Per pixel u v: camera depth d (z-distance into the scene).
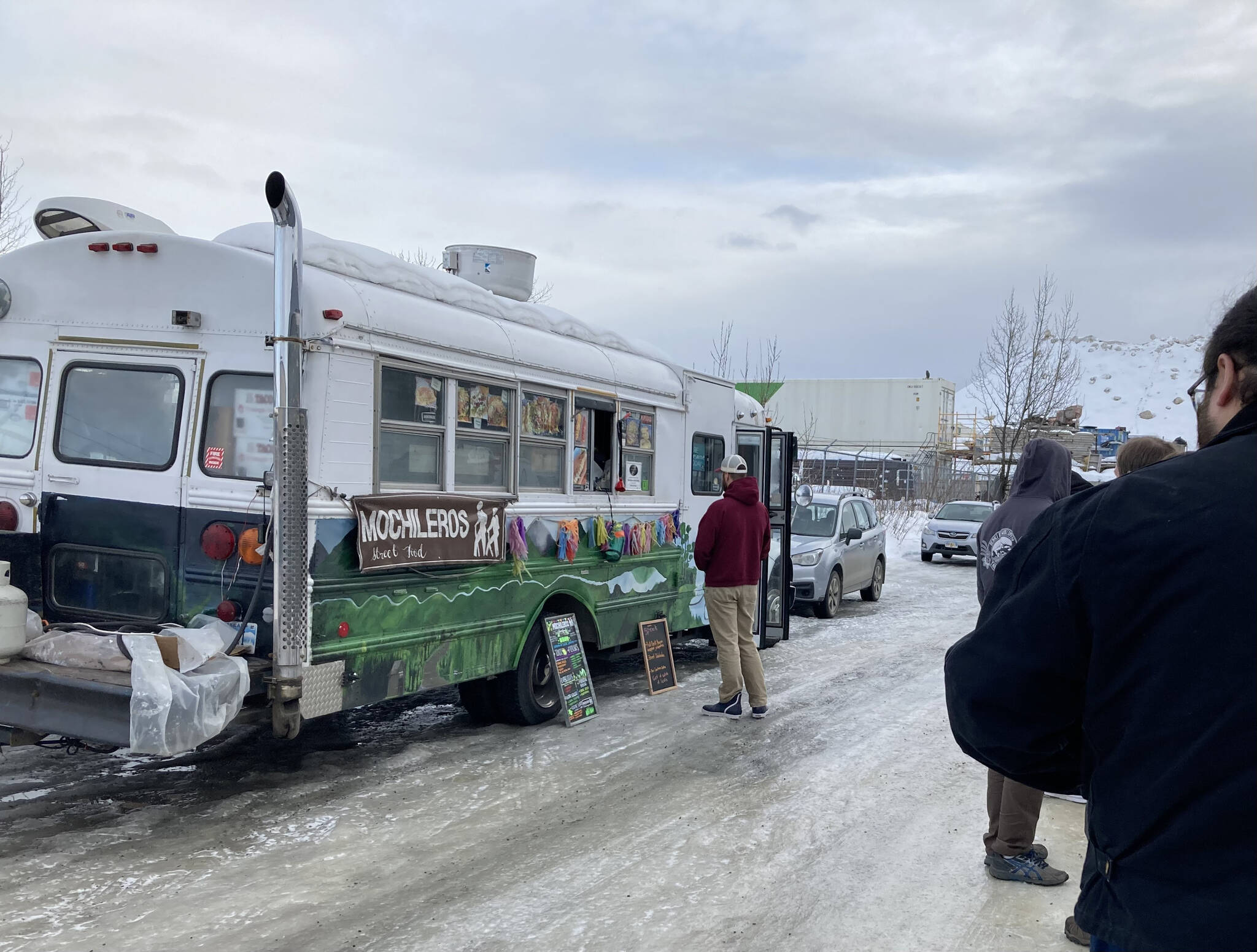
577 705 6.81
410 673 5.41
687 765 5.92
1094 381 95.06
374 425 5.10
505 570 6.20
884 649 10.29
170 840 4.41
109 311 5.19
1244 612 1.37
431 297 5.86
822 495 14.09
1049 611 1.60
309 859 4.27
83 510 5.17
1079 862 4.51
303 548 4.61
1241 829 1.33
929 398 37.97
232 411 4.91
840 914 3.90
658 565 8.20
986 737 1.71
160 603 4.99
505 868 4.26
